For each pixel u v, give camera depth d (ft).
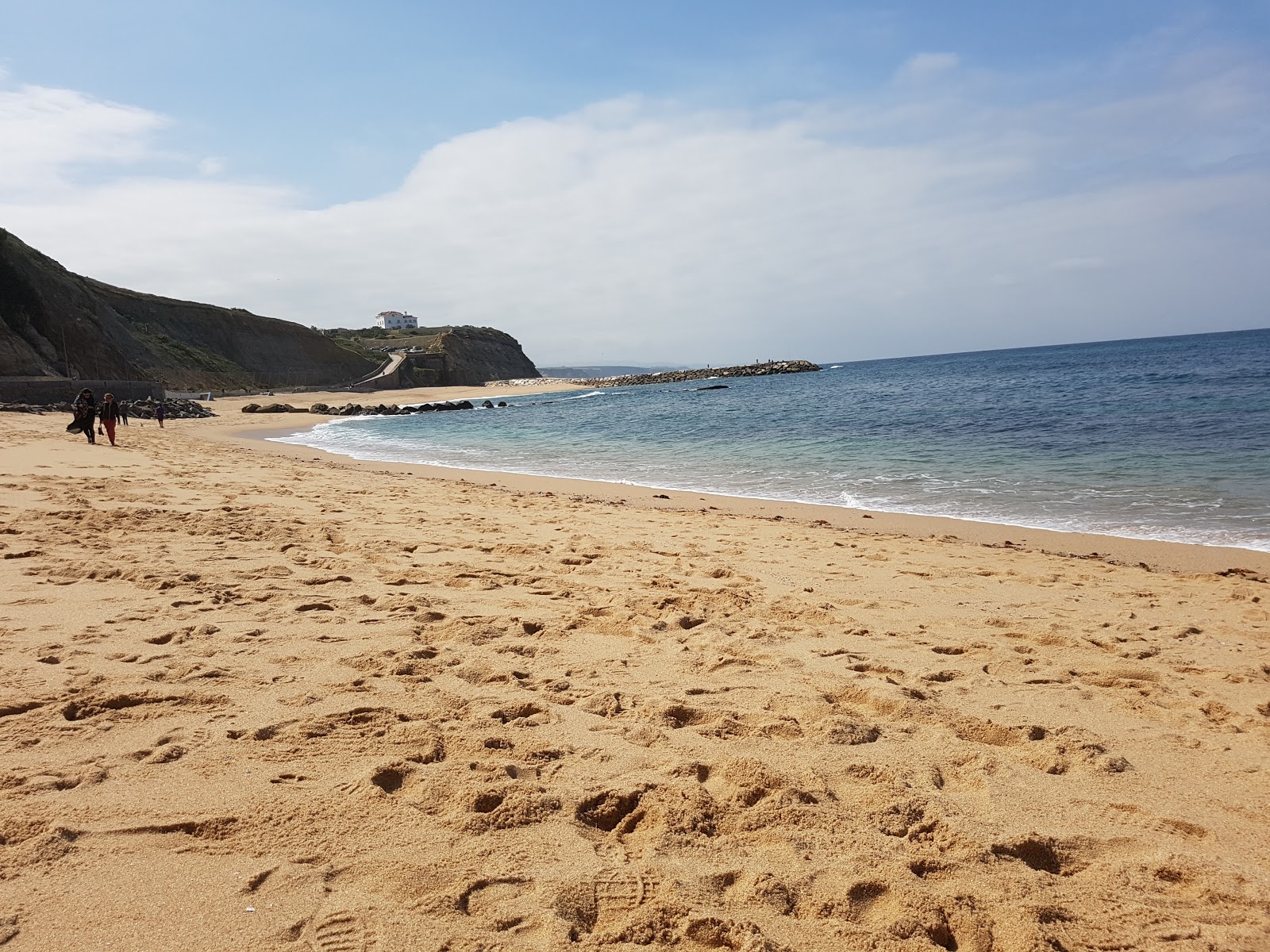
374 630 16.08
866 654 15.65
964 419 81.15
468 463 65.00
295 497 37.32
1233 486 37.68
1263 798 10.09
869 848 8.77
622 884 7.98
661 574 22.27
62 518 26.78
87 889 7.50
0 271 197.47
